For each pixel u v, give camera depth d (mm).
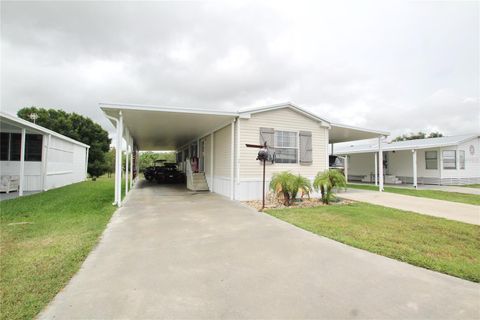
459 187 14898
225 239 4672
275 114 10250
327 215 6723
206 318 2232
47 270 3215
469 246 4230
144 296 2609
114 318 2223
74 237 4664
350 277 3084
